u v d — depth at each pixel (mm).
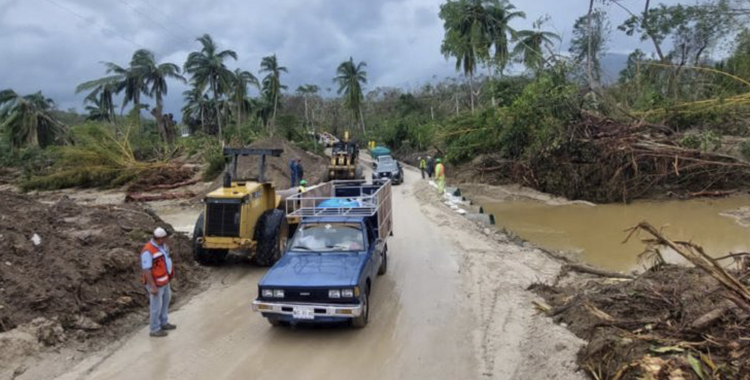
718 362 4680
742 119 24859
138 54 55469
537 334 6430
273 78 63375
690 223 17156
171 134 59875
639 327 5707
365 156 54406
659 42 33562
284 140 32750
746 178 22406
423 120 62344
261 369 5926
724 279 5609
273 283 6730
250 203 10234
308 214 9156
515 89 30500
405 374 5727
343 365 5988
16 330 6176
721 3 29266
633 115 25922
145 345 6688
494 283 9016
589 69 29547
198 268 10188
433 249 11922
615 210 20391
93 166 27859
